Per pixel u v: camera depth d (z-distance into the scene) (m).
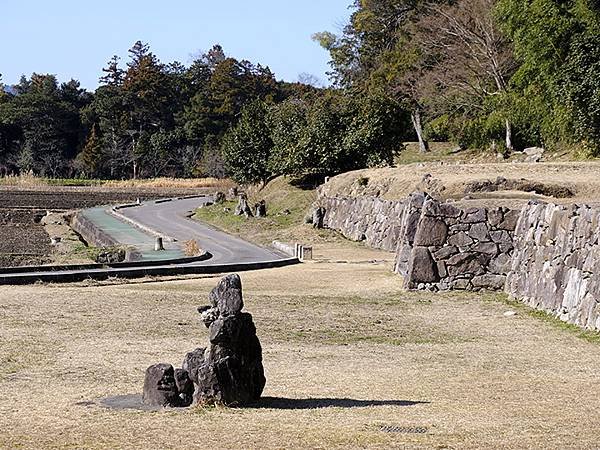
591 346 16.09
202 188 96.44
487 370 14.00
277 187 60.59
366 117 58.88
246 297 23.38
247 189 67.88
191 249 38.88
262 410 10.84
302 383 12.88
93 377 13.29
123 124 116.88
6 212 75.81
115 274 29.64
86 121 120.06
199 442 9.20
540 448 8.83
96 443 9.24
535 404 11.30
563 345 16.31
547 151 52.12
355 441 9.18
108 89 123.12
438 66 67.62
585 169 40.03
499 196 31.08
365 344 16.59
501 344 16.56
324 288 26.03
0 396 11.97
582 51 43.19
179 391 11.14
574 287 18.59
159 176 112.50
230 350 11.08
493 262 23.83
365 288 25.52
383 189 45.78
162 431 9.70
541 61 46.75
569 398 11.70
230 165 67.44
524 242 22.59
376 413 10.71
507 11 48.50
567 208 19.88
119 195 91.00
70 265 31.98
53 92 122.38
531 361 14.79
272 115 65.25
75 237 55.81
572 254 18.98
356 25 83.06
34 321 19.00
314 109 60.31
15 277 27.53
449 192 37.41
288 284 27.31
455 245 24.08
